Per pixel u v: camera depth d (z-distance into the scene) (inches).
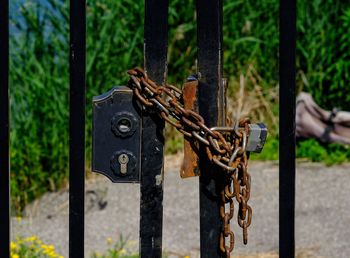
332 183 291.3
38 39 304.7
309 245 239.3
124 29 315.0
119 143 94.8
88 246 247.1
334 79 337.4
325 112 326.3
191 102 94.6
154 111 94.3
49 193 289.9
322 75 337.7
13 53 302.5
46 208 282.0
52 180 293.1
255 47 338.3
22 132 294.5
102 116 94.4
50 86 300.5
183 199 284.7
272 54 339.3
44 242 252.1
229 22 339.3
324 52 339.6
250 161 317.1
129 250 244.1
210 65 94.3
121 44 313.4
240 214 94.3
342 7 341.4
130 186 293.6
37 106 298.2
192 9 333.1
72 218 95.7
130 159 94.9
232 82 337.7
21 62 301.9
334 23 340.8
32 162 292.7
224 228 95.0
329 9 341.4
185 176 94.9
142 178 95.3
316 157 318.3
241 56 339.6
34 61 302.5
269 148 324.5
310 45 339.6
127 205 280.2
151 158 95.1
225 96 95.7
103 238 254.4
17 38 304.3
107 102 94.4
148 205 95.9
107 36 312.0
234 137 93.4
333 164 312.5
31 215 279.6
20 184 289.7
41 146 294.8
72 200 95.5
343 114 324.5
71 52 94.5
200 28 94.2
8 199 96.1
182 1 332.8
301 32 341.4
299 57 342.0
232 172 93.4
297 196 280.7
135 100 94.6
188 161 94.7
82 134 95.1
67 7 307.6
